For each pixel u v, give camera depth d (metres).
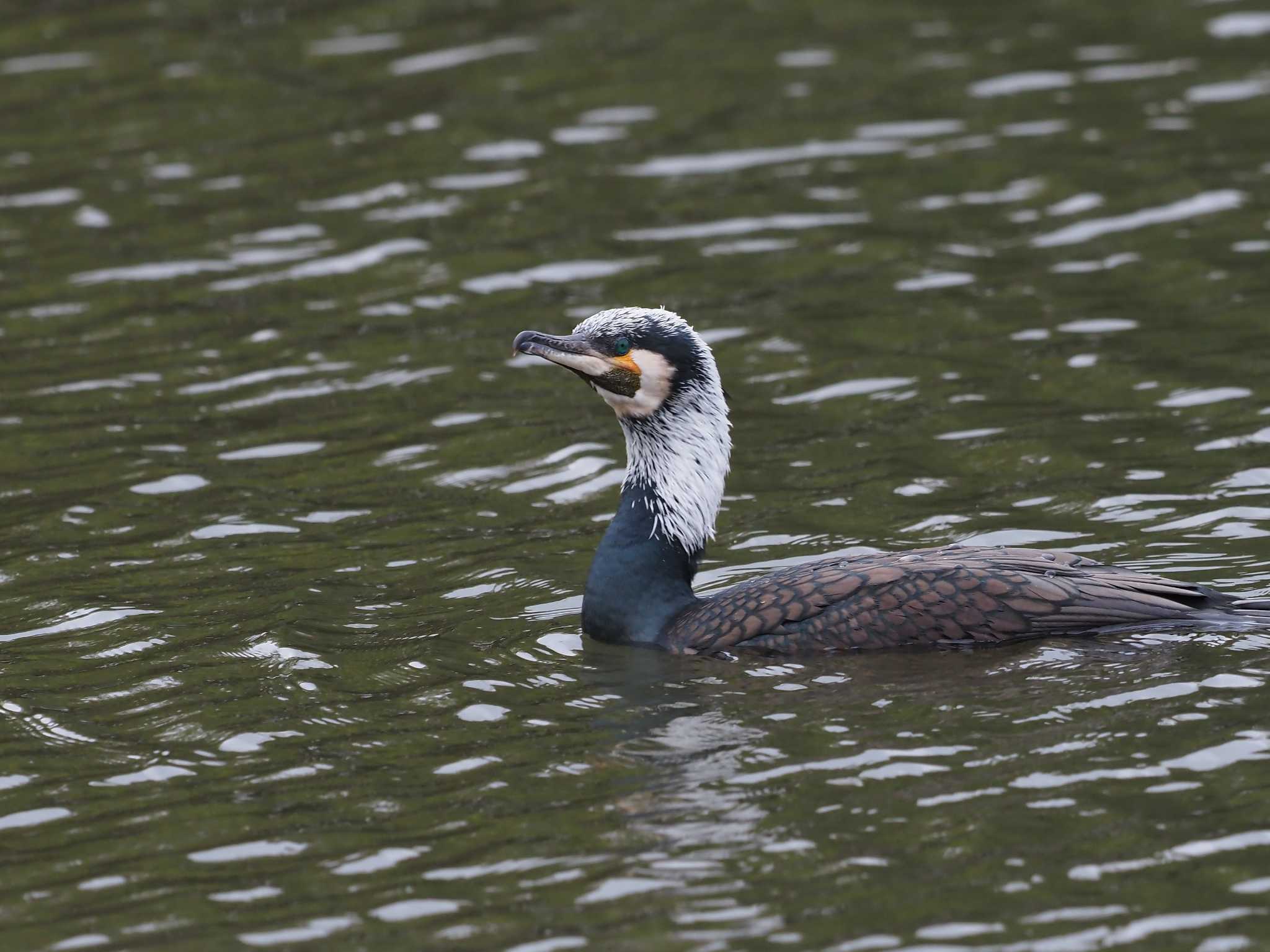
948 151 25.03
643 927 9.10
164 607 14.08
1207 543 14.10
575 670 12.44
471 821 10.30
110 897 9.72
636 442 13.21
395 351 20.05
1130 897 9.14
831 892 9.32
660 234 22.98
